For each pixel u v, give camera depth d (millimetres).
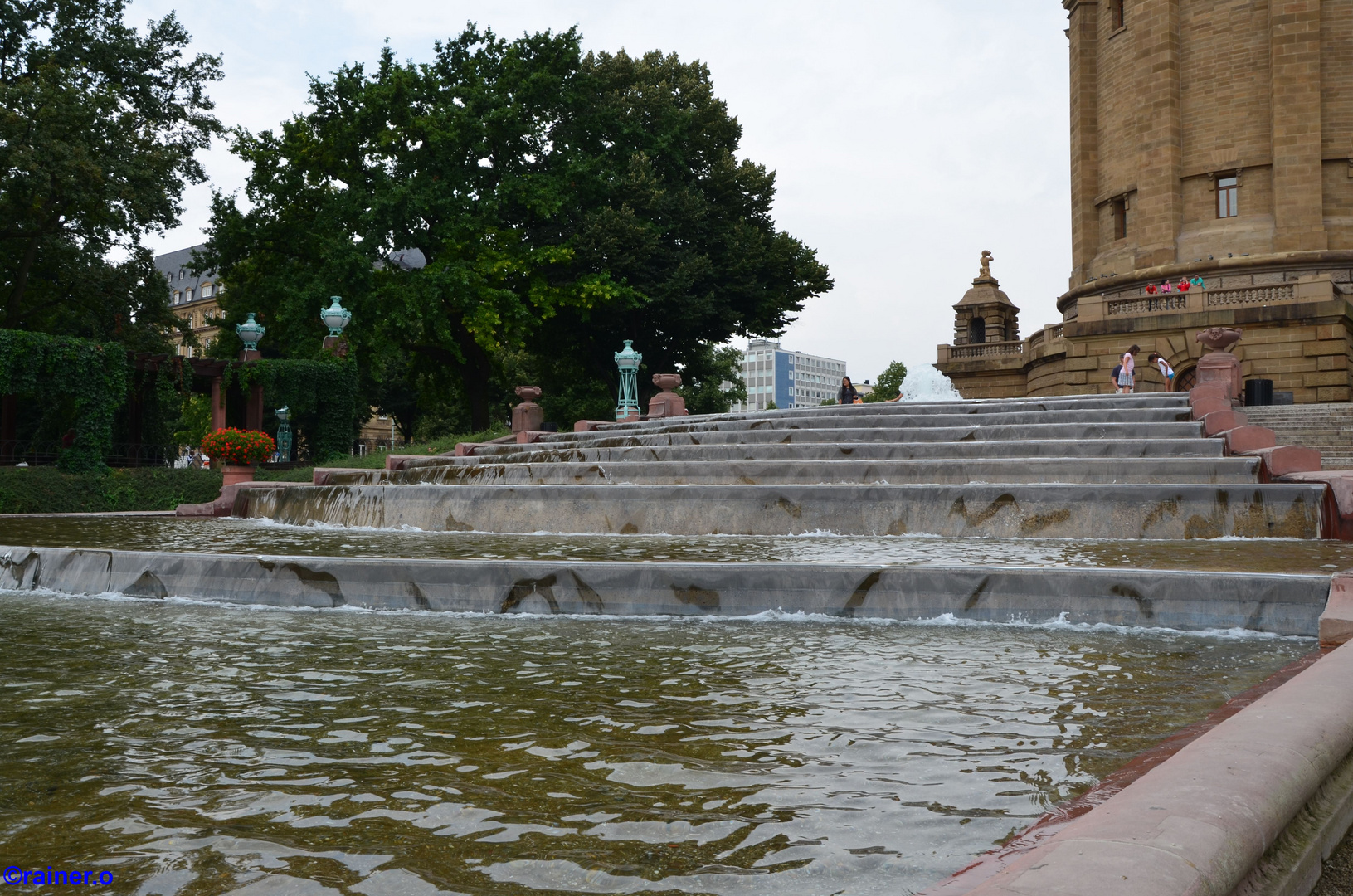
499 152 41156
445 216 38469
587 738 3016
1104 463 12414
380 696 3664
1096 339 38500
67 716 3334
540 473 15906
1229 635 5109
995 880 1458
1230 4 40375
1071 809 2244
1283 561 7266
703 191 47719
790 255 46625
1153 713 3297
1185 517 10508
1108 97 45000
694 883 1850
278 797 2410
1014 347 47562
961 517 11203
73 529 13172
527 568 6199
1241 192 40250
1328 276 33938
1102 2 45656
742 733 3057
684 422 22328
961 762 2688
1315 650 4637
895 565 5887
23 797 2424
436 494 13844
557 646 4855
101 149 36344
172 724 3213
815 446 15656
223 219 40375
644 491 12531
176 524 14703
